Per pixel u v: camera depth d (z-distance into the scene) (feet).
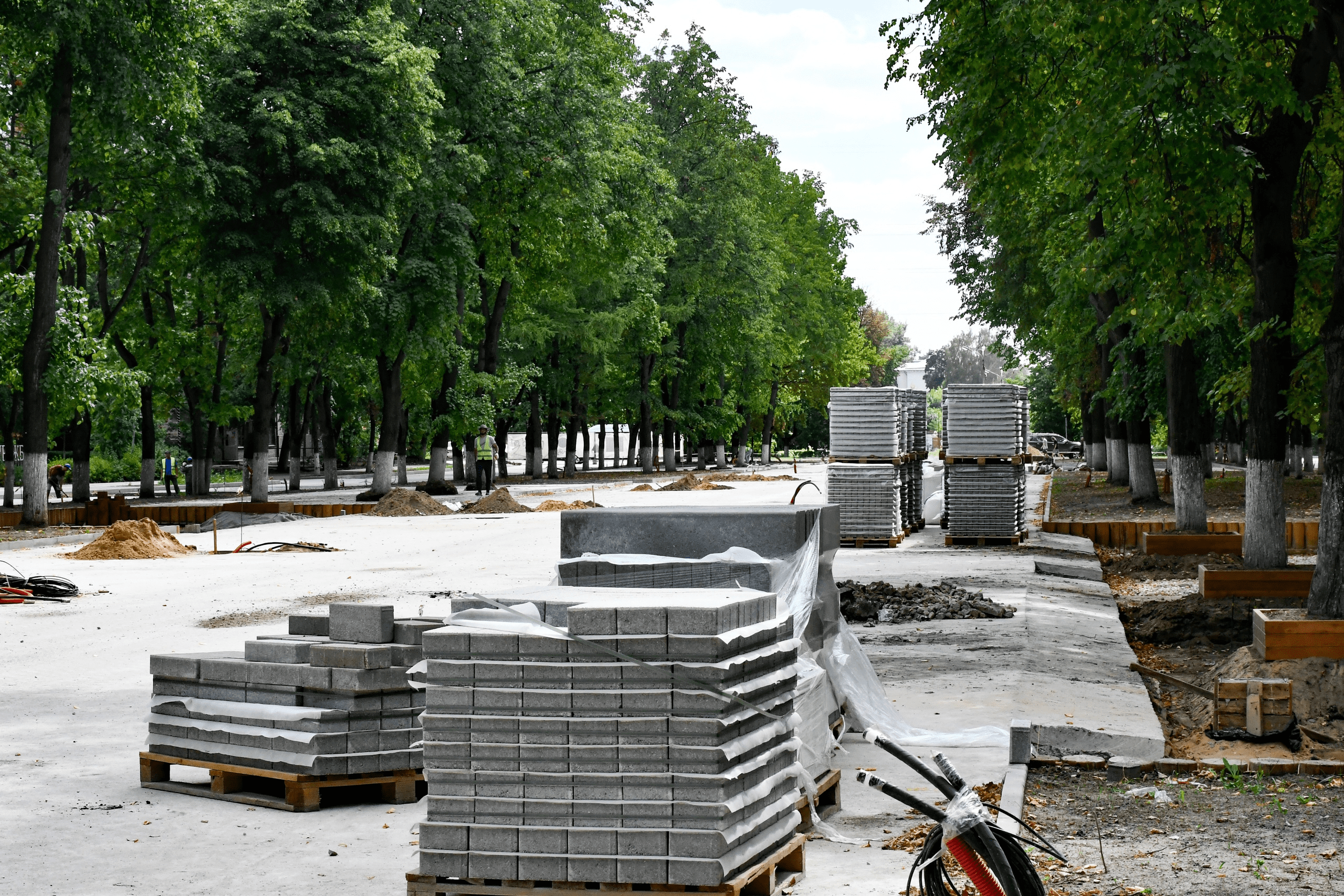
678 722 16.74
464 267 134.31
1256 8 45.16
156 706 25.99
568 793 16.93
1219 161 47.06
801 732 22.09
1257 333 51.13
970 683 35.63
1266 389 54.03
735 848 17.15
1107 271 61.05
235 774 24.94
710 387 220.84
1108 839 21.50
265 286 114.93
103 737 30.68
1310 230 60.70
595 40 148.46
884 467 86.38
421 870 17.30
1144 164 48.39
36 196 116.78
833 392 87.30
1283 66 54.24
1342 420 38.86
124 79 101.24
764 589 25.99
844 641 29.84
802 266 241.76
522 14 135.13
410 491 126.00
